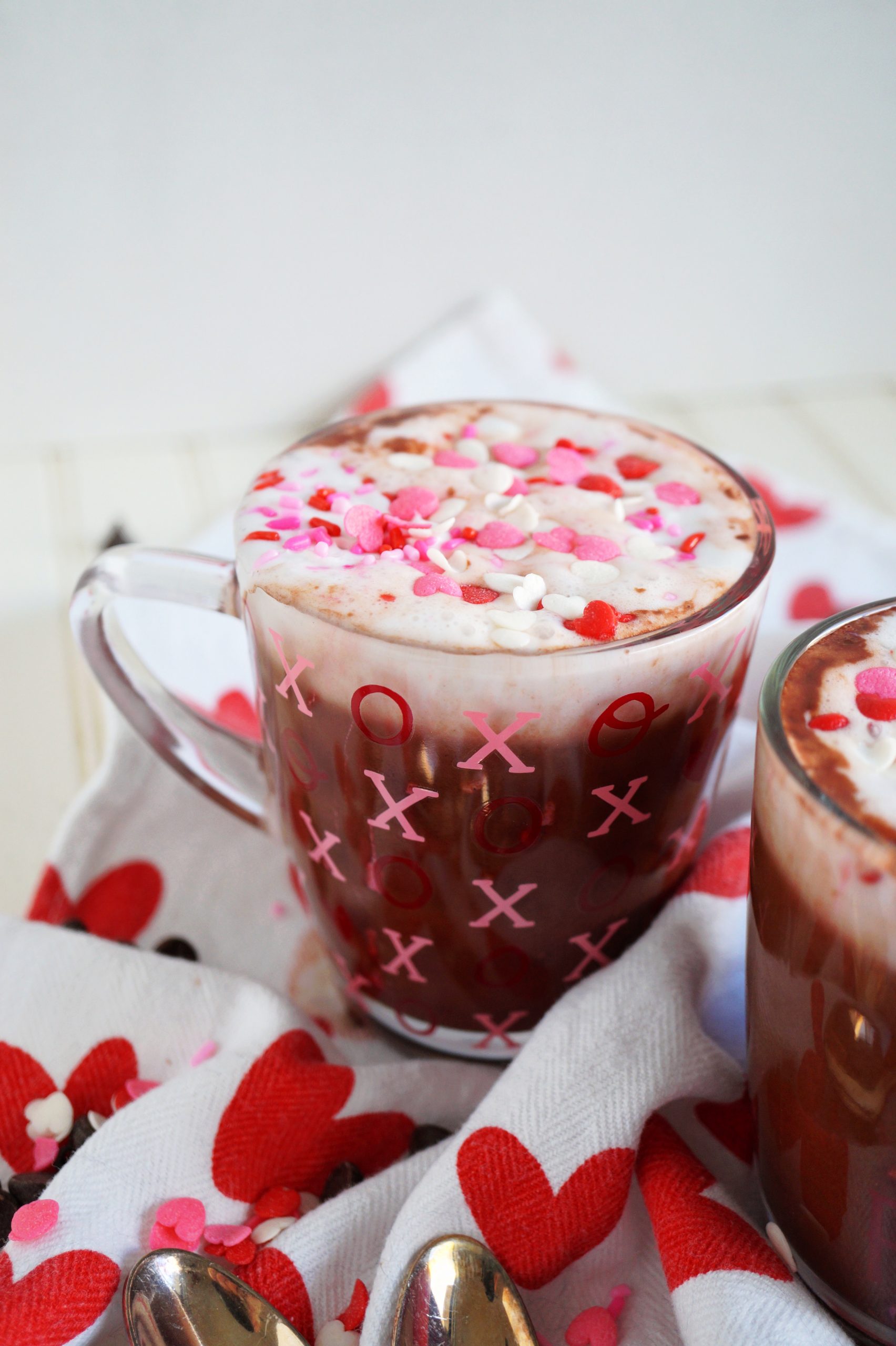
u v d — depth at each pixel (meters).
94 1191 0.34
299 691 0.33
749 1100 0.35
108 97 0.54
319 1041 0.38
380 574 0.33
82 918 0.42
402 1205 0.35
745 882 0.37
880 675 0.31
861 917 0.29
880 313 0.68
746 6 0.56
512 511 0.35
